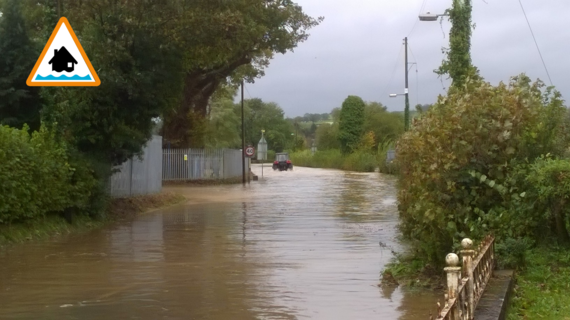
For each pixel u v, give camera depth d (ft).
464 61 57.47
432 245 31.07
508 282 26.86
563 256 32.01
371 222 59.36
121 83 56.34
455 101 35.55
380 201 86.28
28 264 36.83
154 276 33.09
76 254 40.45
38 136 51.16
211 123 195.21
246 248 42.83
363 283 31.12
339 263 36.76
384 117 283.59
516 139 33.35
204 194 103.81
